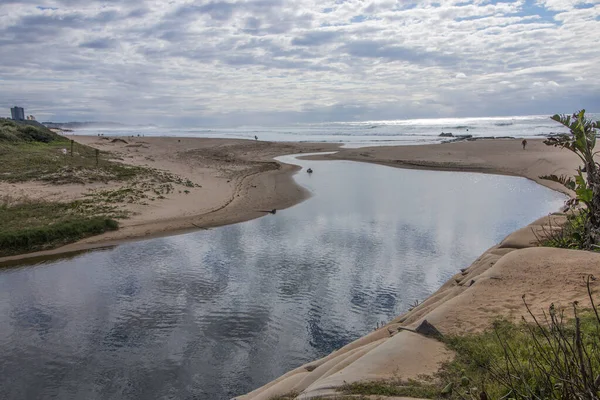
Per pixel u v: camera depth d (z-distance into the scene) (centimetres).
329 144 5856
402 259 1436
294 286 1240
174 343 961
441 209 2164
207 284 1269
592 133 945
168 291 1226
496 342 524
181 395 799
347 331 993
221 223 1947
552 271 728
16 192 2180
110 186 2470
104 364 891
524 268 756
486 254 1016
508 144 4694
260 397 602
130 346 953
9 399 790
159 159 3941
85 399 790
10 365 893
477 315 608
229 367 873
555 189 2653
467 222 1894
